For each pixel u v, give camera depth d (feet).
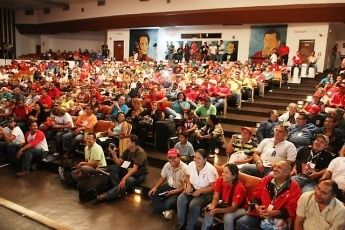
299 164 14.23
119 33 64.08
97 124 22.79
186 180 14.05
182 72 41.88
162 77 38.55
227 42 52.34
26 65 51.62
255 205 11.59
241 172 13.66
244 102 30.89
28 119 24.44
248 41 50.65
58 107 24.25
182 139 17.20
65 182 19.07
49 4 70.90
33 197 16.94
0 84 40.52
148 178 18.03
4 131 21.84
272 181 11.41
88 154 18.13
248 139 16.28
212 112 23.24
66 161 19.26
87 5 67.72
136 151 17.06
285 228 10.82
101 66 51.52
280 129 14.26
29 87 36.27
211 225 12.57
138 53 62.08
